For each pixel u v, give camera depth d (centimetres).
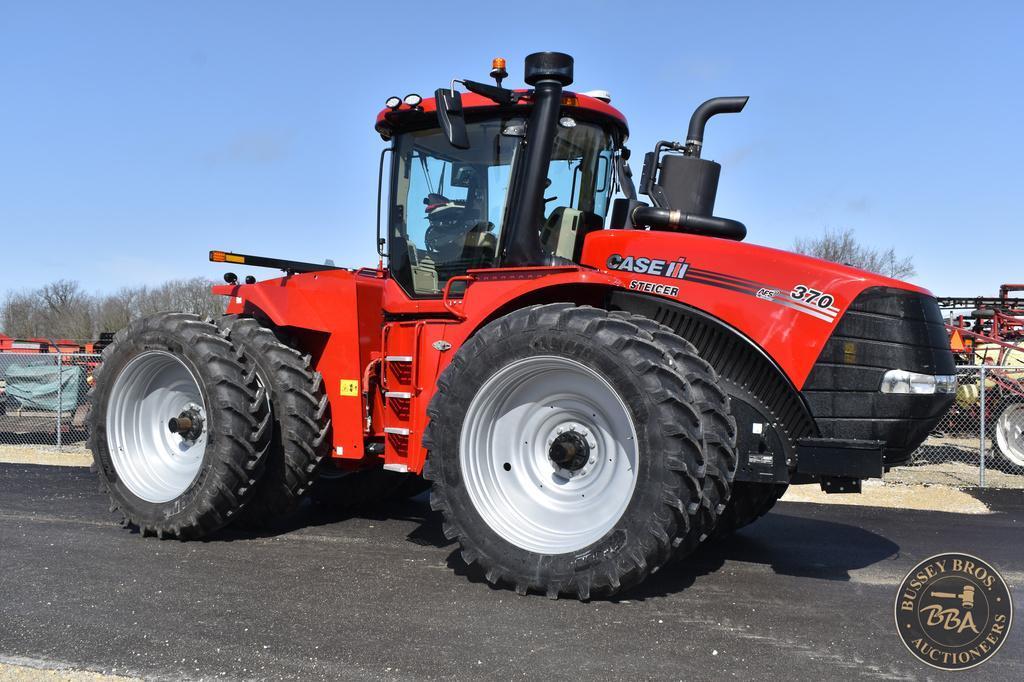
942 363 442
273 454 538
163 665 321
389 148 559
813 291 424
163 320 537
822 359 418
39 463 989
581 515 424
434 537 548
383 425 540
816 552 529
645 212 487
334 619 374
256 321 572
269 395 539
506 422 449
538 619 377
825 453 405
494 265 512
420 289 540
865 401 421
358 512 642
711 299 434
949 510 726
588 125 527
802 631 365
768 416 426
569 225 511
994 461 1089
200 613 380
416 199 545
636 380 395
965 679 313
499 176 514
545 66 471
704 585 440
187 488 518
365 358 542
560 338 414
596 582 396
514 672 315
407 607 392
